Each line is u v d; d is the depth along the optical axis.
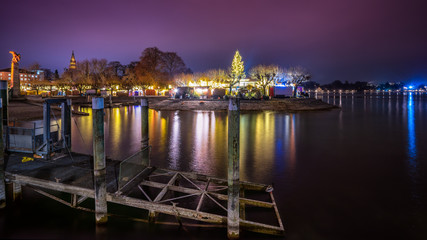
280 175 14.44
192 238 8.15
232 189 7.81
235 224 7.95
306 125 35.31
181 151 19.88
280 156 18.72
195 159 17.53
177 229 8.64
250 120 40.66
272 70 72.81
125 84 100.44
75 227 8.70
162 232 8.45
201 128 31.94
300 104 61.66
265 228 8.34
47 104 11.42
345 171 15.22
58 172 10.09
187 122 37.78
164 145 22.11
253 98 62.59
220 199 10.69
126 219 9.24
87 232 8.46
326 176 14.26
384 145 22.83
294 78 75.25
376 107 74.75
